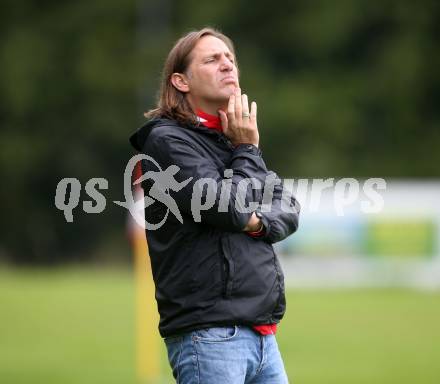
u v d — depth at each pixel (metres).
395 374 38.50
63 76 130.38
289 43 135.25
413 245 75.25
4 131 129.12
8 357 43.62
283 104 127.12
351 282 76.06
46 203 129.12
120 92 129.75
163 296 15.84
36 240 129.25
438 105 134.38
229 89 16.41
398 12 133.38
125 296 71.19
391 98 132.12
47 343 48.41
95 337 50.53
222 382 15.34
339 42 134.12
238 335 15.48
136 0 134.12
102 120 128.50
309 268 76.44
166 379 36.66
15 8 134.50
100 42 131.50
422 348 46.53
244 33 135.75
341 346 47.38
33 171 128.75
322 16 133.38
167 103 16.62
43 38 131.88
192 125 16.16
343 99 131.00
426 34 133.88
